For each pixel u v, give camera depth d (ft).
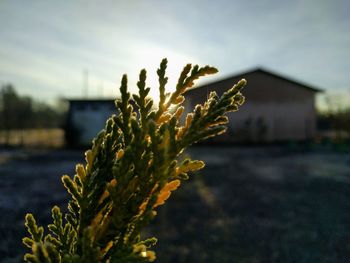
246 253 21.66
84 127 92.68
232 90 3.55
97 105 92.27
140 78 3.63
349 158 70.64
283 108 104.68
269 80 103.30
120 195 3.26
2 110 136.05
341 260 20.59
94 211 3.49
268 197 37.32
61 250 3.80
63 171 52.60
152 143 3.12
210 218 29.30
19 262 19.42
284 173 53.06
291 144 91.25
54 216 3.97
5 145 97.81
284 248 22.47
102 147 3.74
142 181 3.22
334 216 29.89
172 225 27.27
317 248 22.43
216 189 41.42
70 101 92.63
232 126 101.50
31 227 3.83
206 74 3.59
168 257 20.93
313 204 34.12
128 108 3.61
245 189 41.37
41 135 147.33
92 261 2.91
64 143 95.71
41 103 174.81
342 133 118.01
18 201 33.22
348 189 41.09
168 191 3.42
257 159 69.72
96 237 3.30
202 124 3.43
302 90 106.01
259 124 102.89
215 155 75.77
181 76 3.61
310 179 47.75
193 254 21.40
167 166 3.14
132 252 3.11
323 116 134.82
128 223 3.30
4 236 22.93
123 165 3.26
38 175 48.73
